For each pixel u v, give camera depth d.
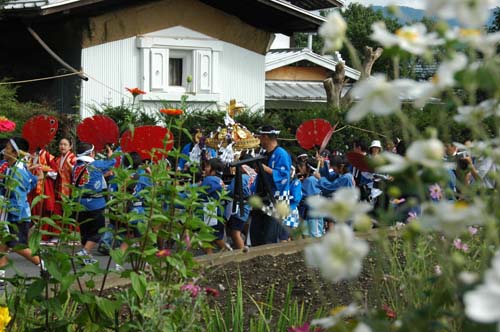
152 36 19.81
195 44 20.50
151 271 4.99
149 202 4.88
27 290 4.69
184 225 4.97
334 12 2.28
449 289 2.54
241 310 5.40
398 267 4.71
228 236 10.02
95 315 4.77
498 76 2.08
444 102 2.59
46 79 18.12
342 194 2.03
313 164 11.89
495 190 2.48
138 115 17.98
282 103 26.94
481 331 2.16
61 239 4.80
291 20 21.17
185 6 20.28
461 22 1.96
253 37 21.53
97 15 18.84
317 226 9.05
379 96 1.97
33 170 10.73
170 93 20.06
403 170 2.06
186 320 4.70
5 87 16.52
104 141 10.85
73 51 18.97
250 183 9.67
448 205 1.97
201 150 12.69
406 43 2.10
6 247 5.91
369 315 2.63
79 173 10.42
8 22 18.78
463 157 2.80
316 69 28.95
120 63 19.44
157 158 5.55
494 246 2.55
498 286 1.53
